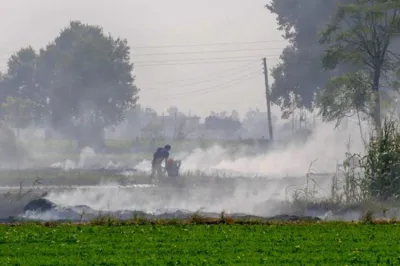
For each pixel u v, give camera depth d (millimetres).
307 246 74500
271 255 69750
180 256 68875
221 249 72562
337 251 71938
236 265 64375
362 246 74562
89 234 82375
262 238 79312
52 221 95750
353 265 65000
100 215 98375
